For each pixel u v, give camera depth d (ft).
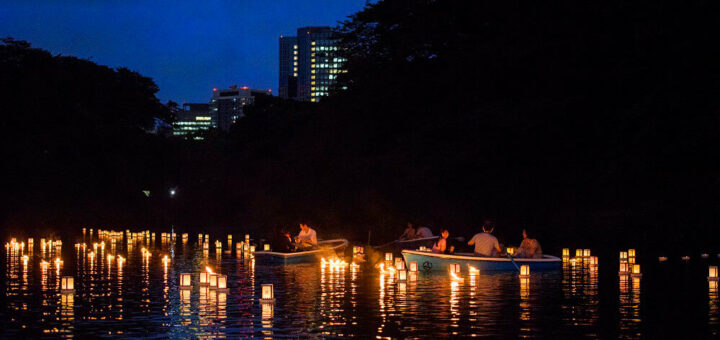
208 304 50.96
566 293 57.11
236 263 92.17
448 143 149.79
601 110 135.33
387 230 167.53
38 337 38.70
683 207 127.03
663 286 62.34
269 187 231.30
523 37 142.72
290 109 342.44
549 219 145.89
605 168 129.39
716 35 119.44
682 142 117.08
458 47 167.43
